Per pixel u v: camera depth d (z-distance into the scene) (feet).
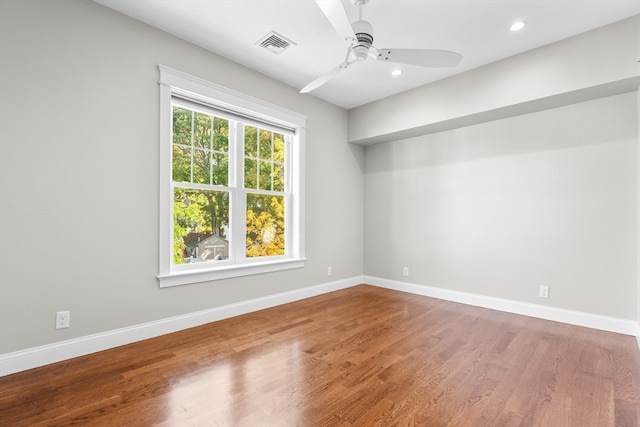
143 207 8.18
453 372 6.53
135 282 8.05
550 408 5.30
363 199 15.35
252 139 11.27
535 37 8.68
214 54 9.61
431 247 12.97
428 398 5.59
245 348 7.70
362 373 6.48
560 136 9.80
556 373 6.48
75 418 4.97
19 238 6.44
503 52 9.48
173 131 9.27
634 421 4.95
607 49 8.07
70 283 7.07
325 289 13.46
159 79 8.45
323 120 13.37
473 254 11.72
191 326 9.11
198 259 9.74
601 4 7.28
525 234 10.48
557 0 7.16
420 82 11.61
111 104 7.64
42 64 6.68
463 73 10.75
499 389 5.89
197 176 9.73
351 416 5.08
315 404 5.41
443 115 11.25
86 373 6.40
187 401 5.47
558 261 9.82
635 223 8.60
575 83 8.54
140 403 5.39
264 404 5.40
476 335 8.59
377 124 13.38
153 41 8.35
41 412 5.12
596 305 9.14
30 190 6.56
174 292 8.80
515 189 10.71
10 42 6.32
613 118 8.93
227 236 10.45
